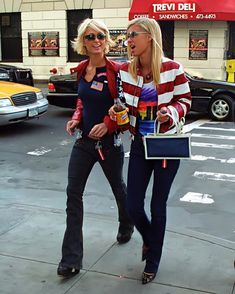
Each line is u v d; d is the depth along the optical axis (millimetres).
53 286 3629
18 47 21625
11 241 4457
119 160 4027
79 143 3887
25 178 7176
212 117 12852
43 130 11336
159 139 3469
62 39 20500
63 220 5016
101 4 19438
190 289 3547
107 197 6199
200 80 12898
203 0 17391
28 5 20766
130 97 3586
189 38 18438
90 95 3768
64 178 7164
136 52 3461
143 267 3908
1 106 10680
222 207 5836
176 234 4562
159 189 3600
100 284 3648
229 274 3771
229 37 18500
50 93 13320
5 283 3676
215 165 7910
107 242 4402
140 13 17922
